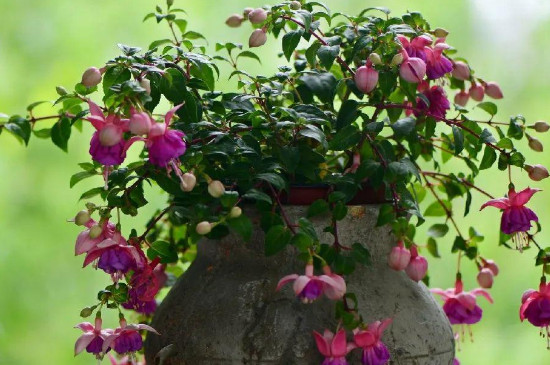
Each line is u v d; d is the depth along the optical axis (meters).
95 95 4.11
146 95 1.79
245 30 4.47
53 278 4.70
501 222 2.09
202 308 1.99
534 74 4.51
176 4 4.53
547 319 2.12
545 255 2.15
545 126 2.17
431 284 4.54
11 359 4.62
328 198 1.95
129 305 2.36
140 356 2.80
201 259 2.14
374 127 1.98
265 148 2.12
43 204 4.71
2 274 4.66
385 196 2.03
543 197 4.51
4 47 4.61
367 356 1.85
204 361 1.93
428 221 4.57
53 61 4.60
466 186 2.31
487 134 2.10
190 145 1.99
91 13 4.62
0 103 4.54
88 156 4.70
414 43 2.09
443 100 2.24
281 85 2.16
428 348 1.98
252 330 1.91
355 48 2.04
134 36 4.57
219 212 1.99
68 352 4.65
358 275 2.01
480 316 2.28
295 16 2.21
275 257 2.01
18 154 4.71
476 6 4.53
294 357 1.88
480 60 4.50
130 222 4.45
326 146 1.93
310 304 1.94
